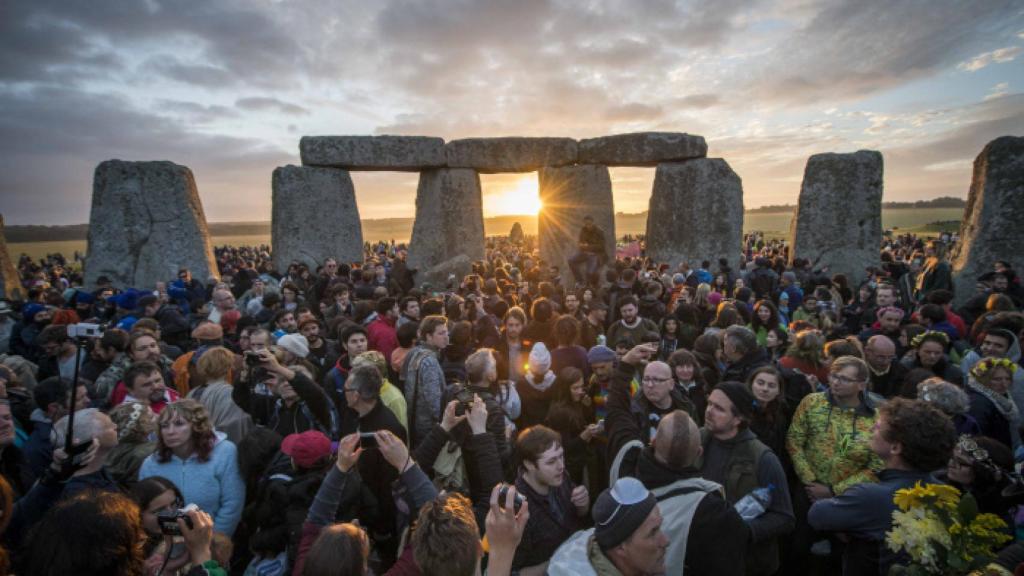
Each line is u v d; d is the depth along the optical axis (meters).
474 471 3.32
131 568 1.91
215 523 3.23
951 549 2.03
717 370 5.04
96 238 12.51
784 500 2.88
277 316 6.52
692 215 14.82
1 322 7.38
